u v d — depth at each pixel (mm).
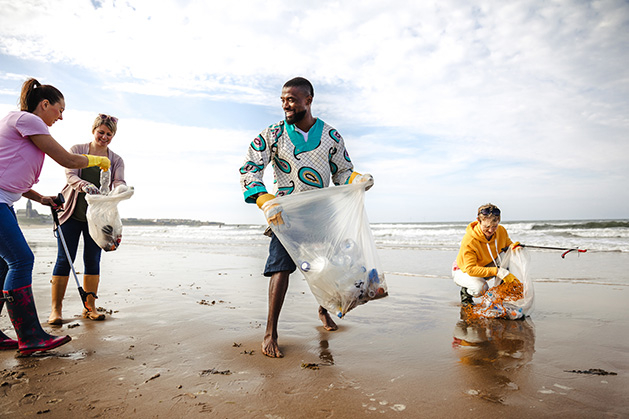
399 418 1724
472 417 1728
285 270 2695
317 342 2855
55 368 2332
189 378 2180
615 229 18906
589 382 2096
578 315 3588
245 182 2678
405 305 4098
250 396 1949
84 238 3559
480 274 3705
